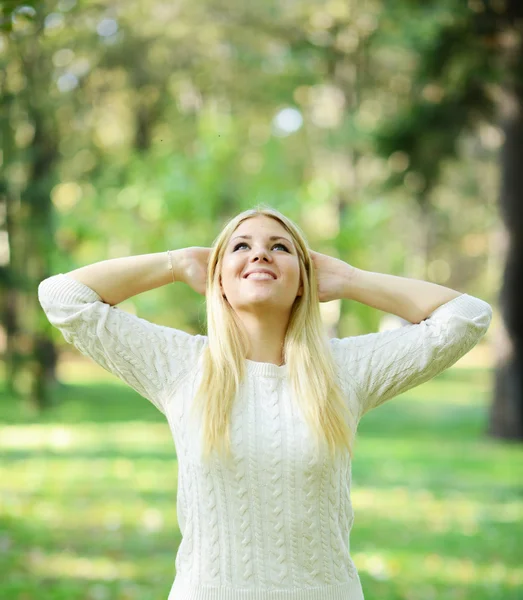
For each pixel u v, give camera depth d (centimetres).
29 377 1458
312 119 2133
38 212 1309
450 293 274
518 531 679
